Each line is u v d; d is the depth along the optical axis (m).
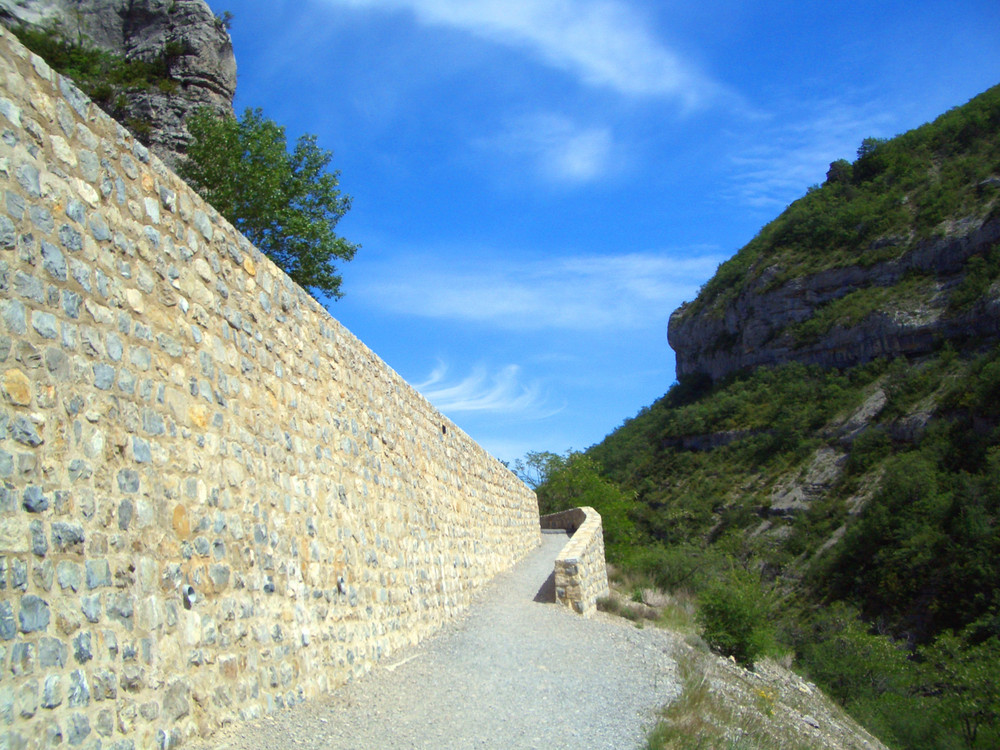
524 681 9.80
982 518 37.47
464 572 15.65
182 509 6.05
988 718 21.75
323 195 22.53
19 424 4.55
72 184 5.29
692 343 90.81
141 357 5.81
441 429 15.22
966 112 81.00
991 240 61.47
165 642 5.54
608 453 83.62
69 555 4.75
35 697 4.30
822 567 42.72
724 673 14.93
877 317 65.06
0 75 4.80
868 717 21.84
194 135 21.52
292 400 8.47
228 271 7.37
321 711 7.38
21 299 4.71
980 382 48.06
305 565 8.15
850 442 55.28
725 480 61.62
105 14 29.38
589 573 18.95
